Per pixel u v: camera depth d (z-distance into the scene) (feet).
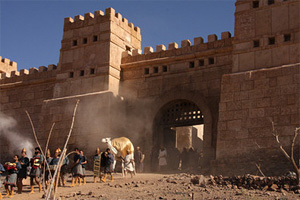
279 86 64.03
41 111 93.04
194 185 51.39
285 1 68.08
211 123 74.08
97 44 85.40
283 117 62.39
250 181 48.96
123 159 64.44
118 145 66.64
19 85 97.96
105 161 60.03
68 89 86.58
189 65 79.61
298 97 62.08
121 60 86.89
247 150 63.77
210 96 75.82
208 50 77.36
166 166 75.25
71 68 87.40
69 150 81.56
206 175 64.85
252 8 70.74
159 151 77.97
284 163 60.13
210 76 76.74
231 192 45.57
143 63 83.92
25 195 51.80
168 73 81.20
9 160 94.89
